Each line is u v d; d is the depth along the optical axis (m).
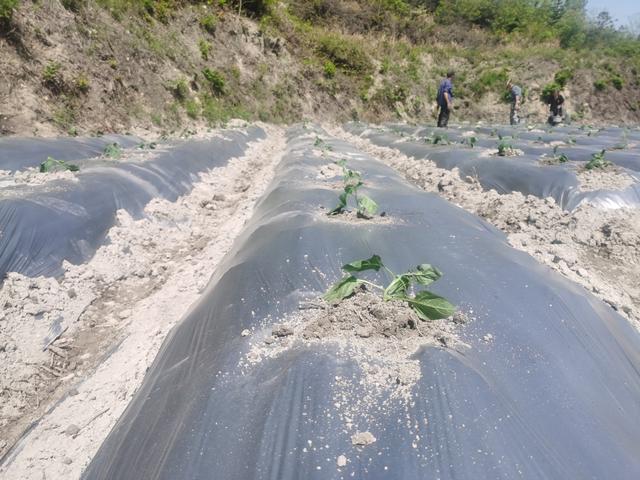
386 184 6.43
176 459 1.99
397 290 2.78
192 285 4.67
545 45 28.69
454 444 1.90
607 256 5.35
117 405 3.10
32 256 4.43
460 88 24.62
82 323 4.08
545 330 2.77
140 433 2.33
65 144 7.84
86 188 5.46
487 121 24.08
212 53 16.66
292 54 20.73
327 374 2.22
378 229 3.98
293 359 2.35
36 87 9.41
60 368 3.53
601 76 25.08
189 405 2.28
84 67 10.52
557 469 1.88
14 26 9.30
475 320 2.75
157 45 13.54
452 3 29.69
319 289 3.08
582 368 2.60
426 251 3.59
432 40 27.27
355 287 2.93
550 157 8.17
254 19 19.89
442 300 2.62
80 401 3.14
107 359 3.62
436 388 2.12
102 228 5.20
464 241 3.85
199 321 3.06
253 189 8.20
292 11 23.80
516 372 2.41
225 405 2.20
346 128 19.39
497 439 1.93
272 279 3.16
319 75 21.11
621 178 6.61
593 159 7.21
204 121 14.06
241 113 16.41
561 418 2.19
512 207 6.36
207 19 16.89
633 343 3.31
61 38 10.24
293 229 3.86
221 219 6.79
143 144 8.30
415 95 23.53
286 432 1.99
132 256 5.12
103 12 11.92
